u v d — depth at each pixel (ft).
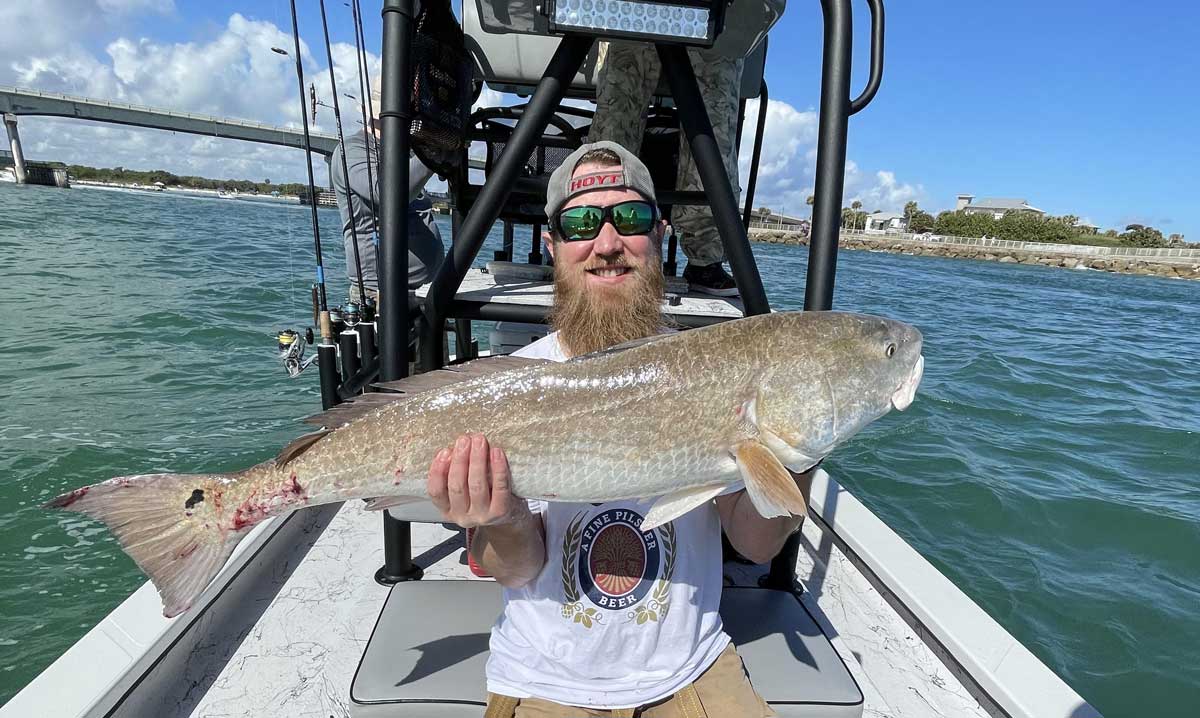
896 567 9.73
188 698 7.27
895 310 70.44
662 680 5.90
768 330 5.95
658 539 6.00
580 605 5.90
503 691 6.00
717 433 5.82
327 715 7.11
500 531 5.78
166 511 5.86
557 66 7.98
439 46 8.12
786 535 6.40
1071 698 7.21
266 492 5.91
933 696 7.94
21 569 15.20
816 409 5.81
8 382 26.99
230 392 27.09
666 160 14.56
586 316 6.95
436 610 7.76
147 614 7.43
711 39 7.57
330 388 11.18
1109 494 20.85
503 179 8.21
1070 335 59.47
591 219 6.77
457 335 17.53
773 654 7.23
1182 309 103.35
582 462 5.75
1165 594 15.40
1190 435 27.58
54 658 12.67
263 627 8.41
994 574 16.10
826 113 7.44
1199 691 12.37
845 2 7.30
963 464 22.70
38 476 19.17
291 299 45.29
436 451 5.76
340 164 16.39
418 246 15.44
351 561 9.98
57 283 46.98
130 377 28.35
